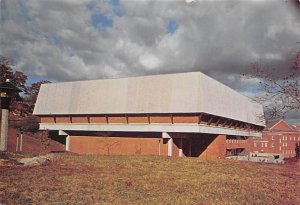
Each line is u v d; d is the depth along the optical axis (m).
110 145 59.69
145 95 55.44
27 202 10.38
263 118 13.66
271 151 83.56
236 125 69.00
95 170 17.52
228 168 19.67
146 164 20.80
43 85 68.75
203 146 58.38
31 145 52.88
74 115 63.69
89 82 62.66
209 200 11.34
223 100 59.75
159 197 11.62
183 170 18.48
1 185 12.68
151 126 54.47
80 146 63.62
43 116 67.88
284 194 12.44
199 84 51.03
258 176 16.70
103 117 60.22
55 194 11.55
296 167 20.28
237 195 12.19
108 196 11.53
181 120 52.16
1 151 22.39
